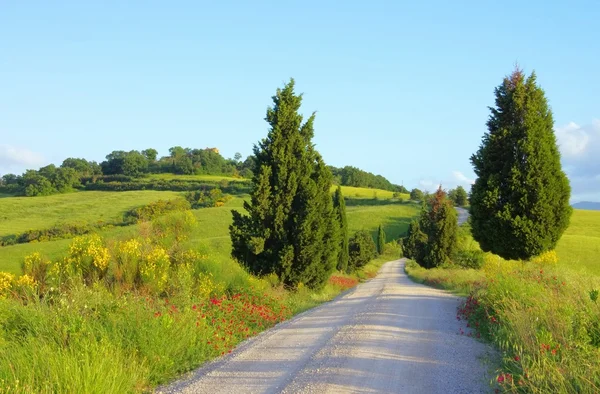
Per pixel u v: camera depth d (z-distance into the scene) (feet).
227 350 33.55
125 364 25.68
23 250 121.29
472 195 72.02
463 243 150.10
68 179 333.42
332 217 82.38
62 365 21.48
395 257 301.02
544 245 65.36
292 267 76.54
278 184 77.56
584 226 215.51
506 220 66.08
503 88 71.36
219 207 262.26
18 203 280.10
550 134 68.49
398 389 22.58
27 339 25.12
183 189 332.60
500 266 67.00
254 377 25.35
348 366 26.68
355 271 169.78
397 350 30.86
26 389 19.25
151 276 44.91
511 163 67.87
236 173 402.31
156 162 410.11
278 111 79.61
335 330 39.11
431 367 26.63
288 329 41.98
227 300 47.06
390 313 48.75
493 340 32.86
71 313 29.27
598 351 22.31
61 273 41.81
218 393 22.76
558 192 65.98
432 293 75.72
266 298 54.90
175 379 26.73
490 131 72.28
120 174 377.09
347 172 496.23
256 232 76.18
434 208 148.46
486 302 40.81
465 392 22.18
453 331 38.22
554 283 41.57
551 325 27.25
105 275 45.01
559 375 19.44
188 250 56.34
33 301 33.83
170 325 30.89
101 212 245.65
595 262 125.39
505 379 21.18
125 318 30.60
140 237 54.03
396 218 346.54
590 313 27.86
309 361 28.30
